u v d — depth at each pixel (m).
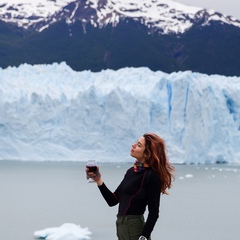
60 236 16.67
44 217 22.89
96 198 30.67
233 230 19.89
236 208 26.36
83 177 44.72
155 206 6.14
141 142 6.36
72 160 52.91
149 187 6.19
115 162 53.03
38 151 53.19
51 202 28.55
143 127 53.47
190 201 29.42
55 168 52.59
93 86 54.38
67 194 32.78
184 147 52.72
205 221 22.02
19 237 17.97
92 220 22.08
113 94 52.97
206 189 36.44
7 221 21.59
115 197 6.57
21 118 54.00
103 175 45.47
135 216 6.25
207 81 55.41
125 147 52.94
